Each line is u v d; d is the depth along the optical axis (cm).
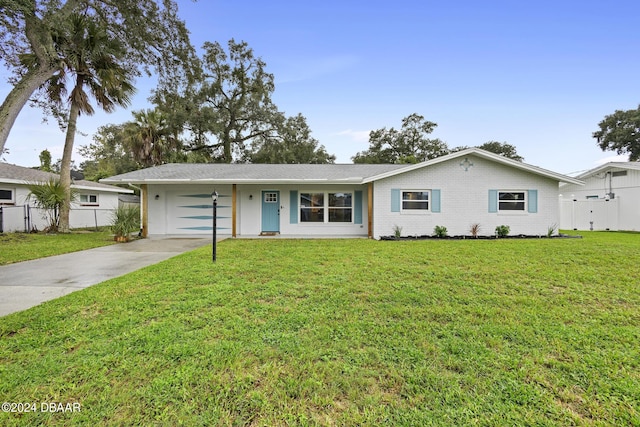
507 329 308
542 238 1107
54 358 250
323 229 1300
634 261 639
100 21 1005
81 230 1516
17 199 1420
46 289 461
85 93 1266
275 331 302
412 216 1166
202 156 2623
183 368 236
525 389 212
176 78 1120
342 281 487
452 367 240
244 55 2527
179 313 348
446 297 409
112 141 2611
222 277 512
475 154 1158
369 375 229
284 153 2647
